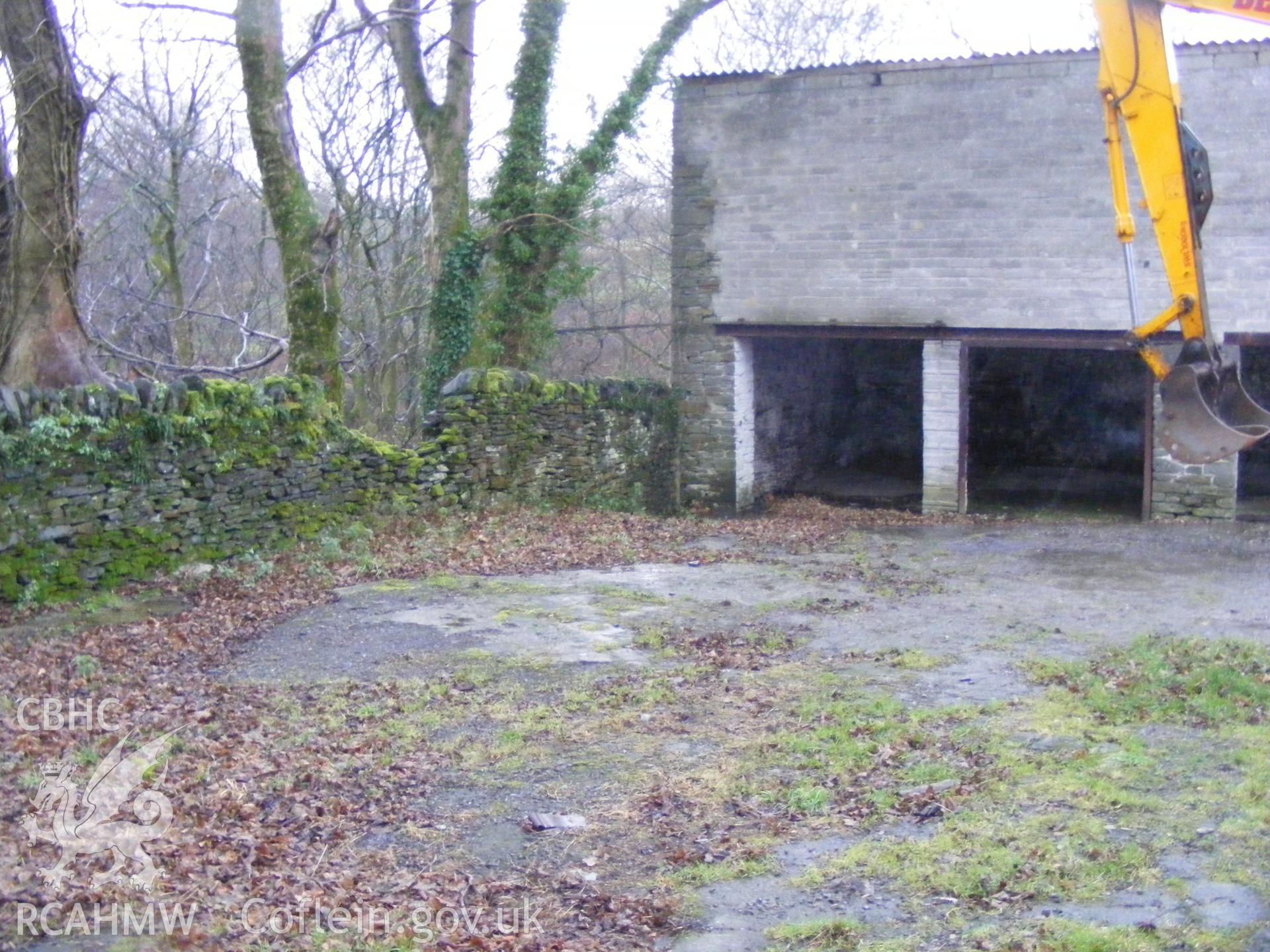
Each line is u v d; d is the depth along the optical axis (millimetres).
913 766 5945
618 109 16594
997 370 21641
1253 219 13727
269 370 22453
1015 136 14703
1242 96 13625
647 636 8555
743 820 5449
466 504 13453
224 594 9828
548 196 16547
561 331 19391
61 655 7891
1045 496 18125
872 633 8641
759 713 6859
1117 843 4949
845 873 4871
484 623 9016
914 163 15227
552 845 5262
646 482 16750
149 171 19875
